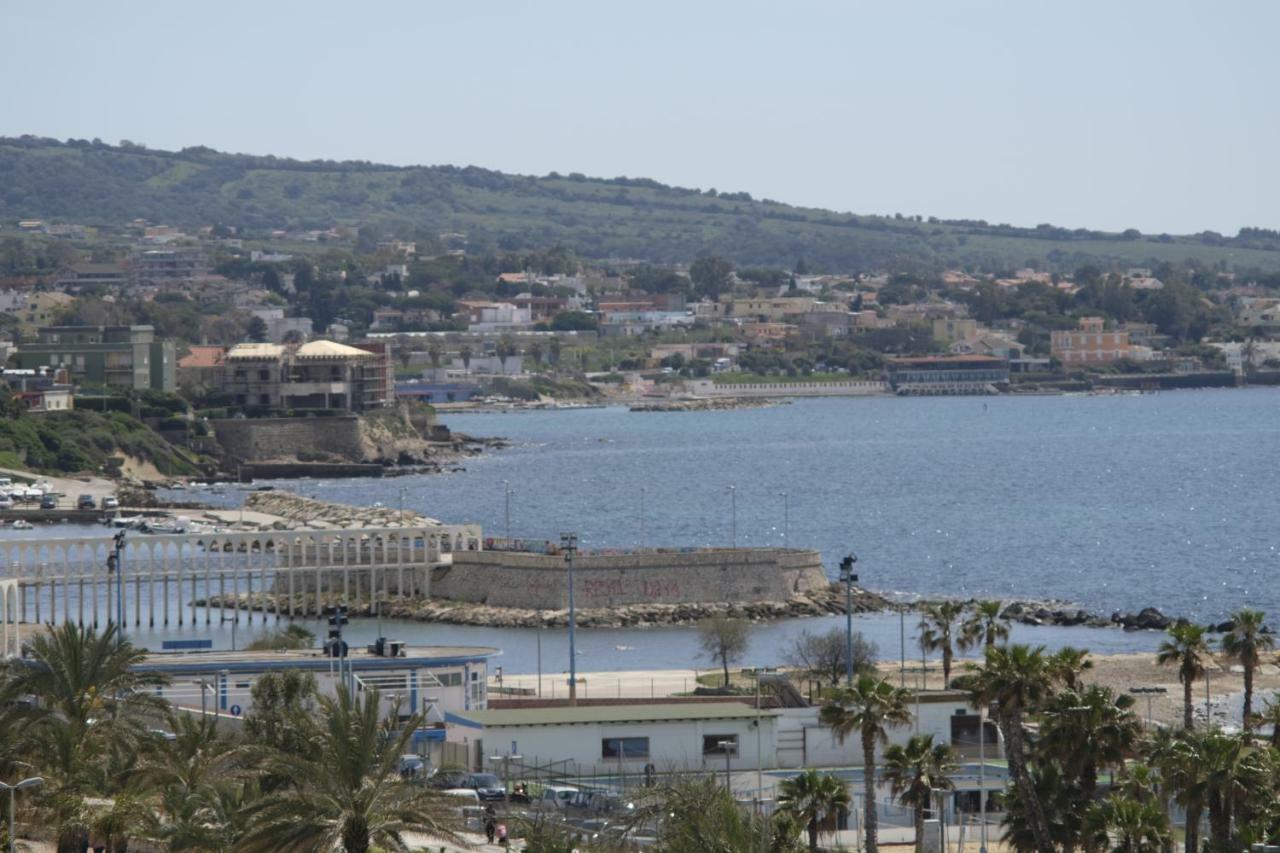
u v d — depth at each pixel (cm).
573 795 19938
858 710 18338
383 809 14700
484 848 17912
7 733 17362
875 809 19238
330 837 14362
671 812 17350
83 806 16725
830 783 18162
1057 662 18100
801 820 17625
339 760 14825
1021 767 17612
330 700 15800
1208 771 17088
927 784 18562
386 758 14900
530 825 17662
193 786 17112
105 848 16738
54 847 17375
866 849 18362
